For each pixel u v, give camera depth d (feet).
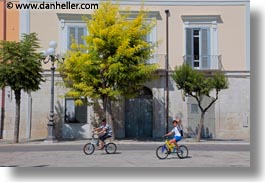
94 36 105.09
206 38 123.03
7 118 118.93
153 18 114.42
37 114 119.14
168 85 121.39
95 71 104.53
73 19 121.29
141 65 104.01
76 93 105.70
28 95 118.93
